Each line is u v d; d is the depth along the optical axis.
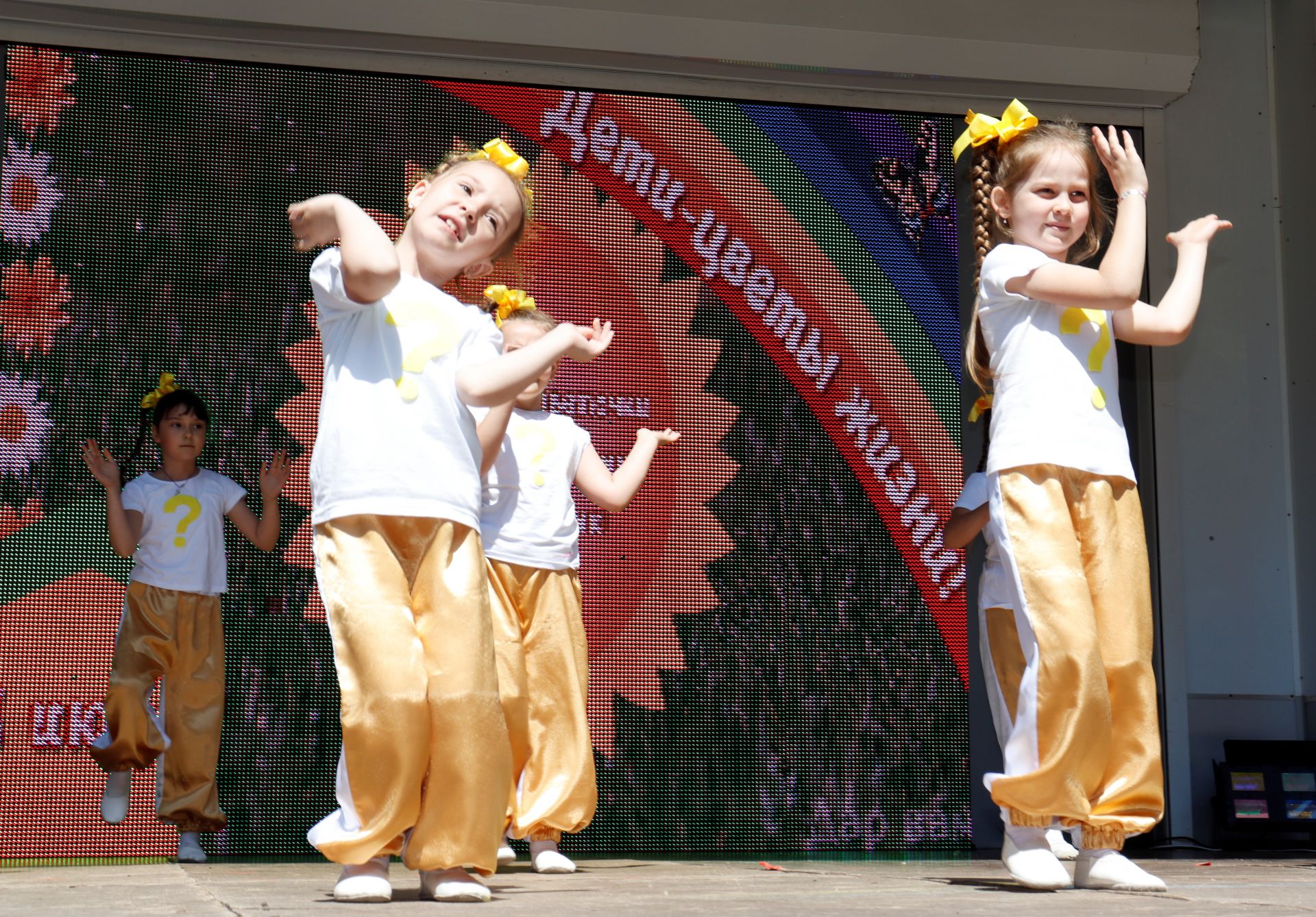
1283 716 5.74
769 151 5.55
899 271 5.57
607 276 5.34
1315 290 5.80
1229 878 3.16
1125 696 2.81
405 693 2.29
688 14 5.39
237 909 2.19
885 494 5.41
